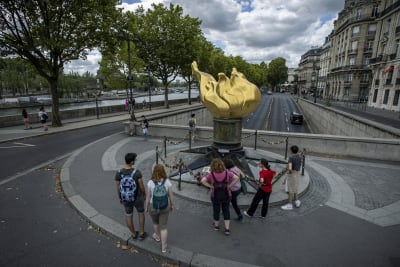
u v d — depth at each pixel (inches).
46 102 2059.5
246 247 177.8
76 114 969.5
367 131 570.3
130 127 583.8
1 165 369.1
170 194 167.6
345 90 2126.0
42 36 624.4
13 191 275.6
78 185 284.8
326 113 1035.9
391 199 253.8
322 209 233.9
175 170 318.3
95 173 324.8
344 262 162.7
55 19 682.8
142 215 179.8
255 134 442.0
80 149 454.3
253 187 269.3
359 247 178.1
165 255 168.6
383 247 178.2
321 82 3107.8
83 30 707.4
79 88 3312.0
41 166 363.9
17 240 186.7
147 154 418.0
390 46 1302.9
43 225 207.9
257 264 160.9
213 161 188.2
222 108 301.3
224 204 186.9
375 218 217.5
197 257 166.9
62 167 348.2
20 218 218.4
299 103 2247.8
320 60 3307.1
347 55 2062.0
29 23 644.1
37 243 183.6
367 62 1946.4
